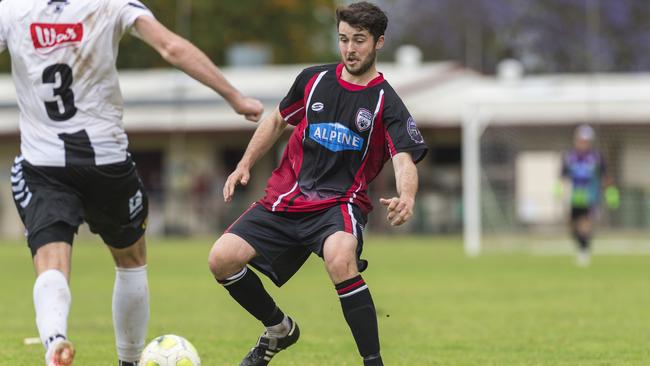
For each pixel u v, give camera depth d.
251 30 132.38
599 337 24.55
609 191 55.66
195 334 25.25
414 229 94.69
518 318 28.91
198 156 103.62
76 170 15.32
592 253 67.88
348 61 15.98
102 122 15.54
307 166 16.42
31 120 15.51
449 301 34.03
